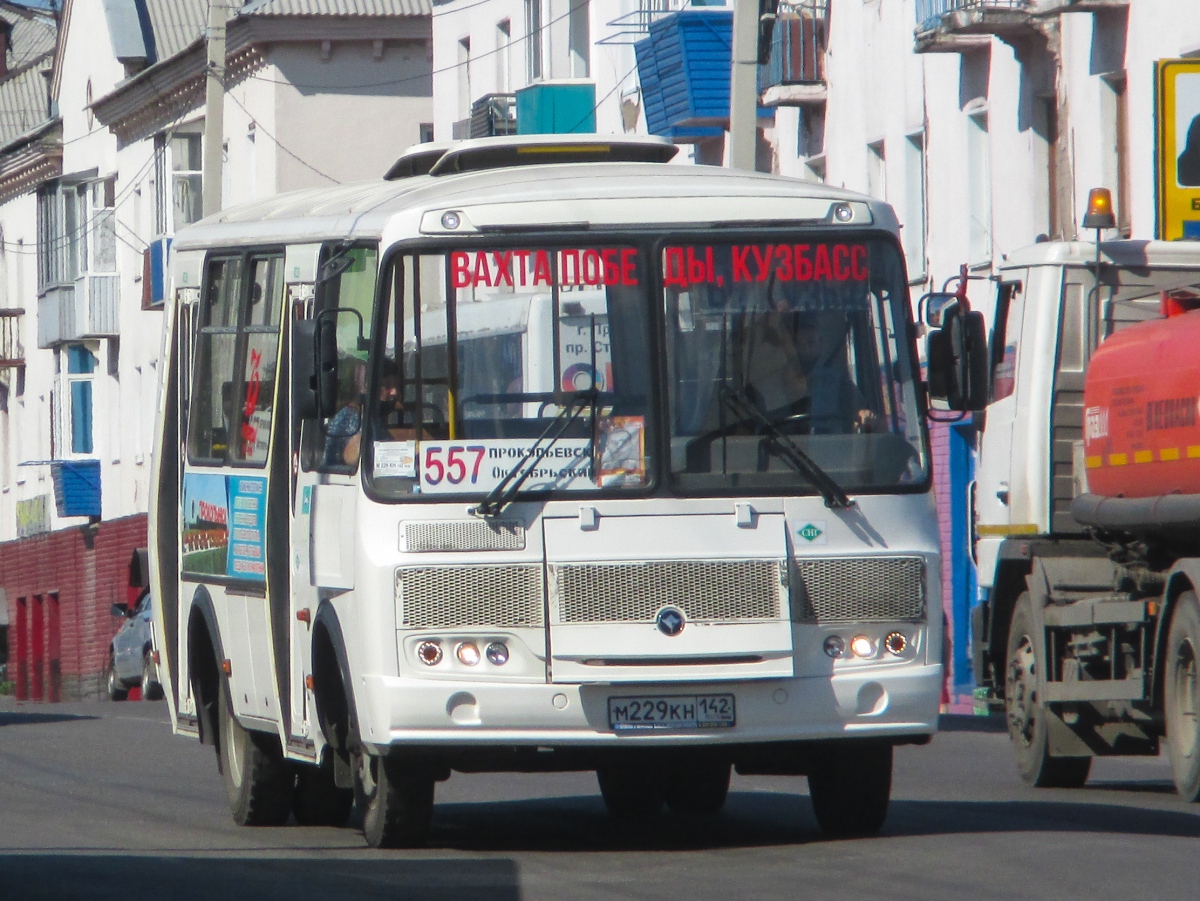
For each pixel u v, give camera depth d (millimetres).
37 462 182250
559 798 48750
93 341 181750
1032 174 83188
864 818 37344
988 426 50750
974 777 52094
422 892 31812
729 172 37250
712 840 38500
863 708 34656
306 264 38094
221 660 42656
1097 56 78125
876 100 96438
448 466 34625
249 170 157125
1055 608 48469
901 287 35812
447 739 34281
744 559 34469
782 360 35219
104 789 52406
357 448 35094
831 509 34906
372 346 34875
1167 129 62781
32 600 194000
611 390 34844
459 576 34375
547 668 34219
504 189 35406
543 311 34938
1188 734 43188
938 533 35531
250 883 33281
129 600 170250
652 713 34188
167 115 169500
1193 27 72250
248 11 149875
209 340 43938
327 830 42125
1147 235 74812
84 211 180750
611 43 111375
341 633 35688
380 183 40406
